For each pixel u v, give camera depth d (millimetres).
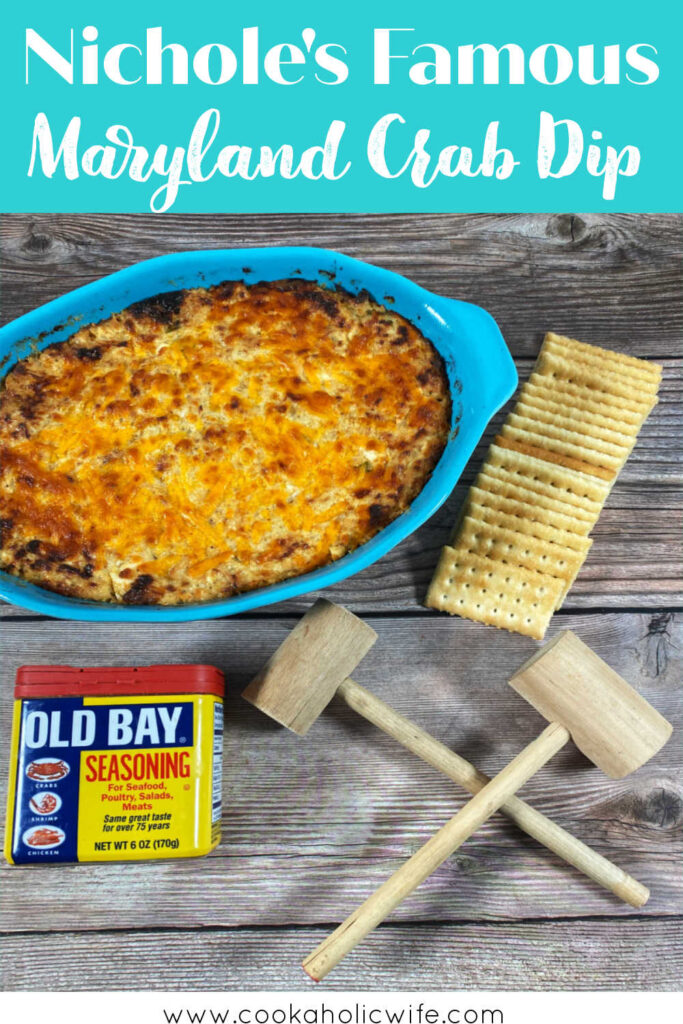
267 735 589
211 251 548
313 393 552
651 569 604
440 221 624
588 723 548
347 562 532
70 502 540
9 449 544
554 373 603
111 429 547
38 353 555
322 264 555
